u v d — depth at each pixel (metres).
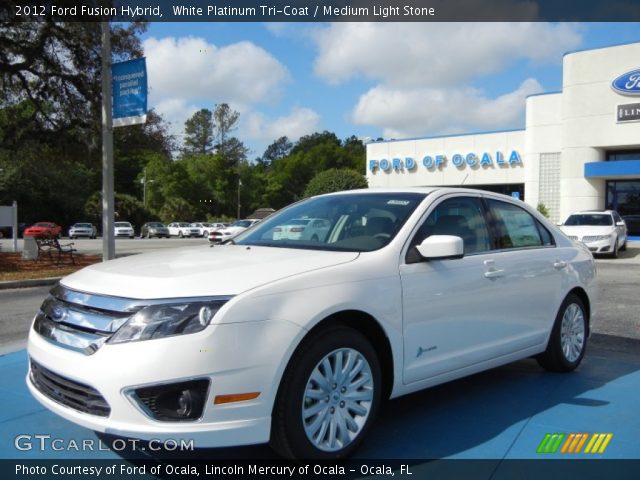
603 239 19.11
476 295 4.20
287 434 3.09
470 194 4.65
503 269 4.48
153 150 21.36
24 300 10.41
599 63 29.89
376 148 43.44
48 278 13.27
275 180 106.25
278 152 165.75
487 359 4.36
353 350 3.39
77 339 3.10
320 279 3.32
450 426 3.98
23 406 4.31
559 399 4.57
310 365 3.16
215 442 2.89
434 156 41.00
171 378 2.83
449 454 3.53
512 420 4.10
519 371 5.41
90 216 62.22
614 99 29.53
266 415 3.00
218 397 2.88
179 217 73.69
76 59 18.89
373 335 3.66
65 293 3.38
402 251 3.83
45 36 18.02
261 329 3.00
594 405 4.43
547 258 5.03
